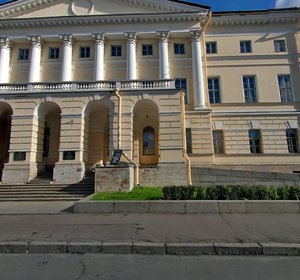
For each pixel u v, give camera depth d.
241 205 9.86
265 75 26.12
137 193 13.23
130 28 26.16
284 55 26.42
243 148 24.52
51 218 9.21
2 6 26.66
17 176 18.11
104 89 19.33
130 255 5.86
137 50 26.56
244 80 26.39
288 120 24.92
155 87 19.45
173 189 11.05
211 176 18.05
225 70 26.31
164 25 26.16
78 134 18.72
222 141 24.91
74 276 4.71
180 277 4.62
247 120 25.05
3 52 25.77
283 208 9.82
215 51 26.95
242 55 26.53
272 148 24.45
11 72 26.22
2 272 4.93
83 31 26.19
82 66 26.17
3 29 26.39
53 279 4.58
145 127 23.80
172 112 18.67
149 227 7.69
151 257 5.71
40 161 19.62
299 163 24.00
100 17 25.89
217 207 9.86
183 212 9.82
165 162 17.88
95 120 23.02
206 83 25.62
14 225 8.13
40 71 26.14
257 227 7.57
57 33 26.19
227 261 5.44
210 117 24.08
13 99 19.20
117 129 18.64
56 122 23.22
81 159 18.50
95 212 10.07
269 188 10.86
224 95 25.73
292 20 26.81
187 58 26.22
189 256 5.77
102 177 15.05
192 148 23.58
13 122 18.91
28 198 14.62
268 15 26.78
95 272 4.88
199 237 6.61
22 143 18.64
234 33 27.06
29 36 25.91
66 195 14.98
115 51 26.91
